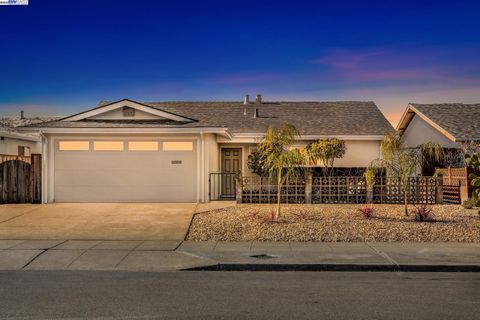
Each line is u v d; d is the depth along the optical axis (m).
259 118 25.28
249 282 8.62
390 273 9.47
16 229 13.99
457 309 6.82
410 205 17.19
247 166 23.05
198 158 18.66
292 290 8.00
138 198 18.70
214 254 10.82
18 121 32.84
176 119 19.70
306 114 25.89
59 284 8.42
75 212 16.45
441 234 12.72
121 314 6.58
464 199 17.59
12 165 18.48
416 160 15.78
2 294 7.70
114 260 10.44
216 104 27.62
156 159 18.75
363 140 23.06
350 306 6.98
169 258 10.59
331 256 10.52
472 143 20.61
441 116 24.22
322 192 17.83
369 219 14.37
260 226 13.63
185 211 16.34
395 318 6.40
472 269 9.64
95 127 18.39
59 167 18.78
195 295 7.64
